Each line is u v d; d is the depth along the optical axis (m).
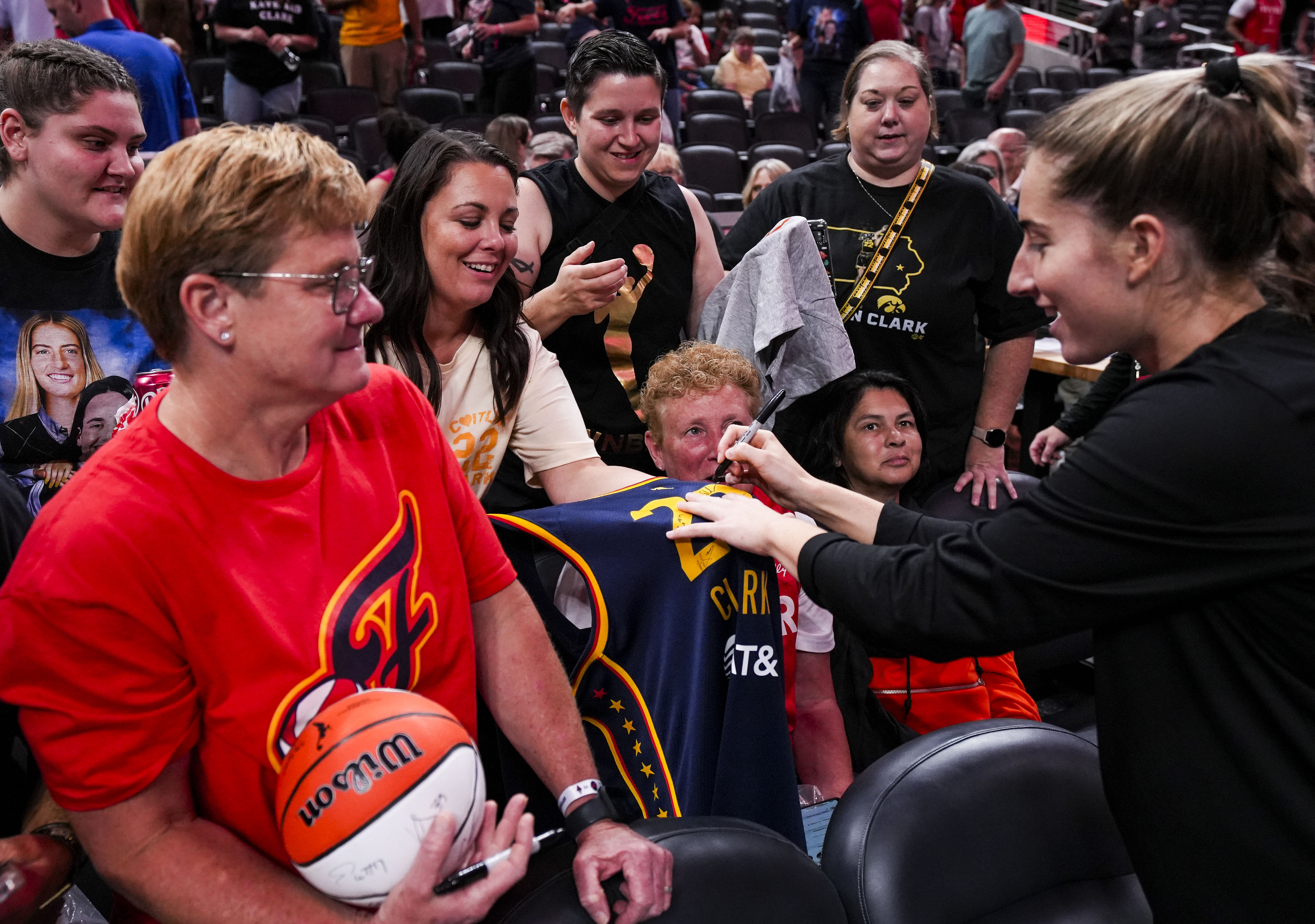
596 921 1.01
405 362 1.56
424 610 1.01
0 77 1.61
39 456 1.75
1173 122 0.91
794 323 1.98
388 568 0.98
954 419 2.39
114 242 1.79
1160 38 9.57
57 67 1.60
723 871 1.08
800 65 7.38
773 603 1.37
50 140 1.61
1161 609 0.96
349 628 0.94
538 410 1.70
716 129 7.16
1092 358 1.05
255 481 0.91
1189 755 0.95
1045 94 8.48
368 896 0.88
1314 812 0.89
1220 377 0.90
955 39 9.84
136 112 1.70
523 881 1.06
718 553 1.37
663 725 1.38
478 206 1.51
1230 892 0.95
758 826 1.16
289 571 0.92
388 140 4.18
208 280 0.84
